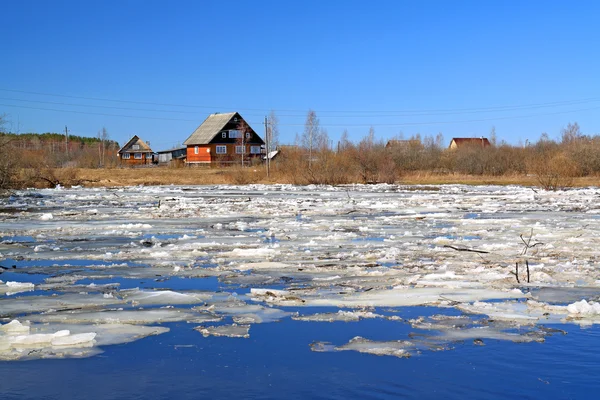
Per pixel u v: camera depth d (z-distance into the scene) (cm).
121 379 652
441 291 1027
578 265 1238
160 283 1099
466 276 1135
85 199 3291
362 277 1141
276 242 1592
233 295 998
